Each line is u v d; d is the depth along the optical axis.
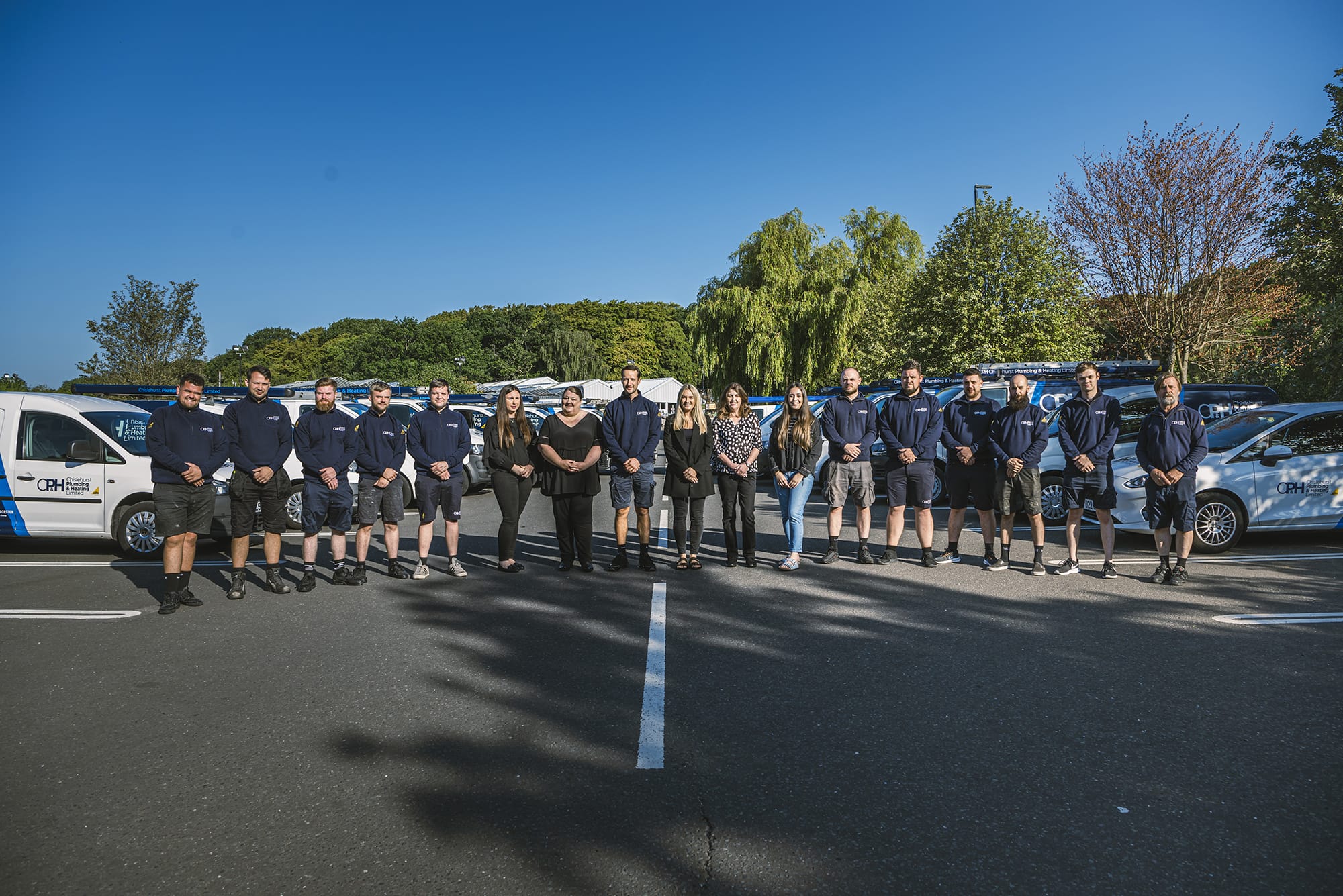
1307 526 7.95
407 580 7.23
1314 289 16.75
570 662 4.79
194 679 4.55
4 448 8.34
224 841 2.84
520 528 10.59
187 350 27.27
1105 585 6.68
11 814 3.04
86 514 8.31
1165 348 19.02
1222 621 5.48
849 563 7.79
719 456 7.54
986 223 20.84
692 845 2.79
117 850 2.79
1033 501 7.13
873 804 3.06
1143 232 18.39
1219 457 8.03
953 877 2.58
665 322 89.06
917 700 4.11
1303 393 14.98
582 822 2.95
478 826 2.93
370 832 2.89
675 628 5.52
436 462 7.18
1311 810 2.98
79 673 4.67
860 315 29.86
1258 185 17.34
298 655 4.98
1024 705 4.03
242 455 6.54
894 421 7.59
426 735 3.75
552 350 74.25
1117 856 2.70
